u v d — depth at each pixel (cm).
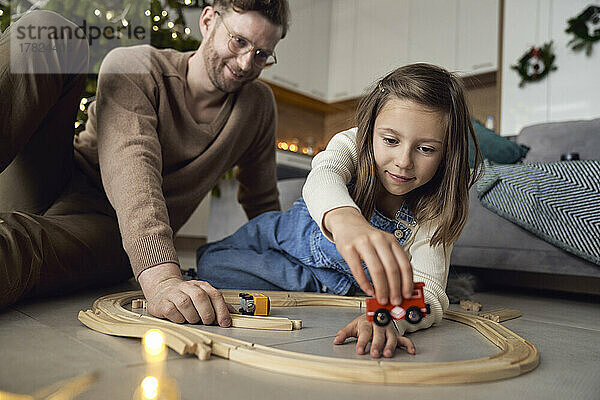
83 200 119
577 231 135
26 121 93
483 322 82
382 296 53
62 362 53
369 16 461
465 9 410
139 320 70
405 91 78
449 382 50
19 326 71
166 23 197
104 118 101
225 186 277
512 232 149
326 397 45
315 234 113
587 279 155
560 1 367
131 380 47
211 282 121
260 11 112
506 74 387
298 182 197
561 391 50
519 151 203
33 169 113
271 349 56
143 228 83
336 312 96
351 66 469
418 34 432
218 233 280
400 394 47
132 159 92
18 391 43
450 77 83
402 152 77
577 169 142
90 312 75
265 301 81
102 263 111
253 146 148
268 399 44
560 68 365
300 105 481
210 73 119
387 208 92
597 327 97
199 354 55
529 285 165
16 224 86
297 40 446
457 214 85
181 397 43
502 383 52
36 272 89
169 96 120
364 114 84
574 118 358
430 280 82
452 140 81
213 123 127
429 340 71
